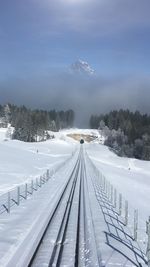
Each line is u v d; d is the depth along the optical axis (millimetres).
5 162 65312
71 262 14414
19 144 143750
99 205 29750
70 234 18906
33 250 15656
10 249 15594
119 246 17438
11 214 23219
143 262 15508
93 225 21422
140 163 141125
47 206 26641
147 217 30812
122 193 46344
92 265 14133
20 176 48531
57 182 45906
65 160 98688
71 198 32719
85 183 47969
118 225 23125
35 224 20438
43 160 87000
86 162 100188
